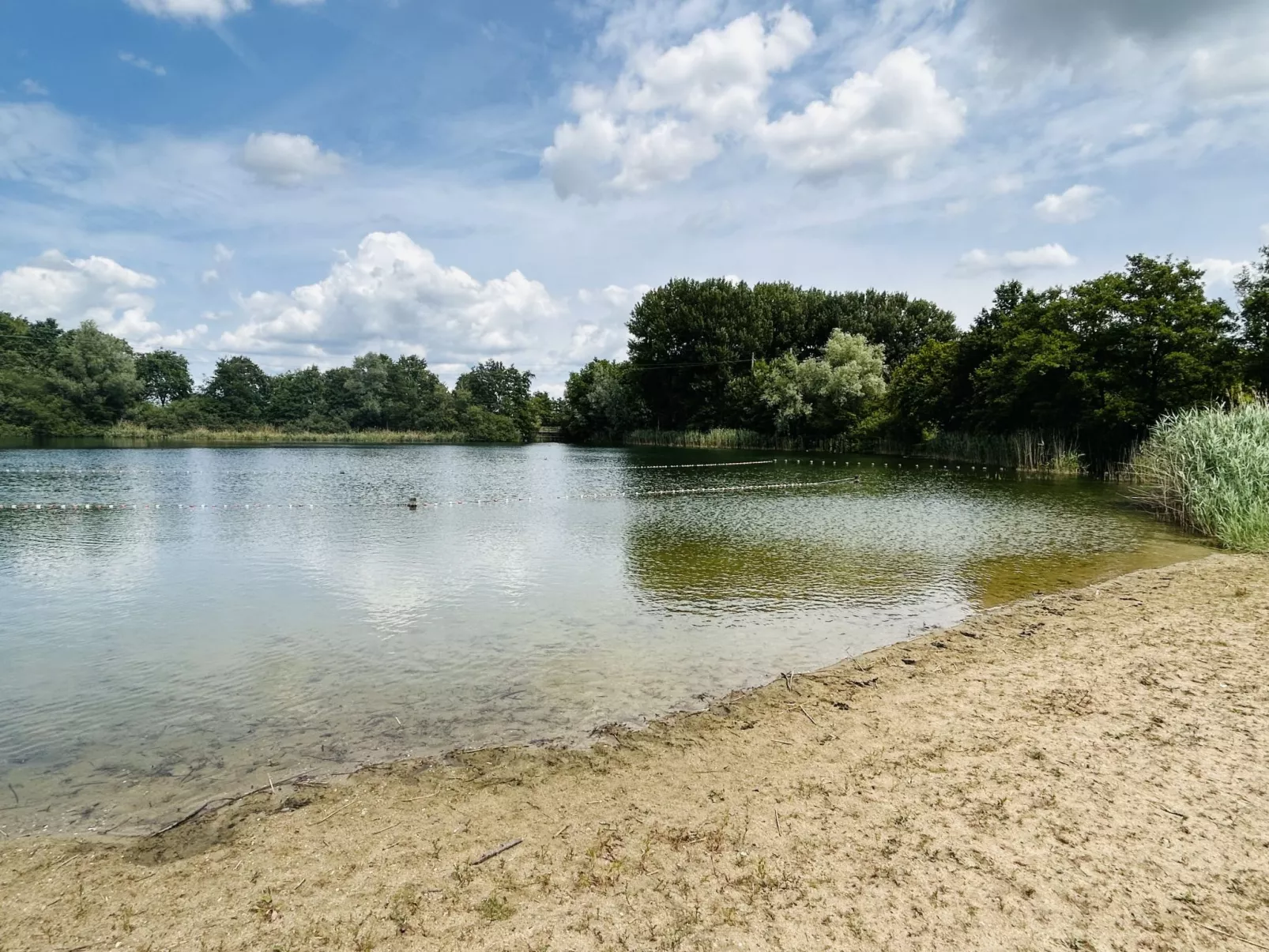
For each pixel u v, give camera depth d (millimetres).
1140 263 29594
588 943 3441
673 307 69750
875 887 3816
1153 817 4410
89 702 6812
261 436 79500
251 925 3627
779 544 14625
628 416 76188
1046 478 29422
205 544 15141
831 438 54812
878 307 66812
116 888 3969
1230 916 3518
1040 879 3846
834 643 8391
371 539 15727
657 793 4938
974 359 41000
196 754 5727
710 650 8164
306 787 5145
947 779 4984
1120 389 29000
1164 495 17797
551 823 4574
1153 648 7715
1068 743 5465
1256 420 16375
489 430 87000
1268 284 25578
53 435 67625
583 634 8797
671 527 17109
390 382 93312
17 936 3562
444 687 7137
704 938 3465
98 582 11711
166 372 103000
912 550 13930
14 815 4812
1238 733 5535
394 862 4168
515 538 15703
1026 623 8898
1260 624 8430
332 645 8422
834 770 5188
